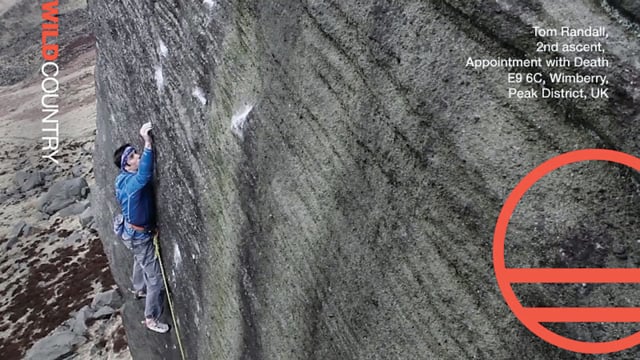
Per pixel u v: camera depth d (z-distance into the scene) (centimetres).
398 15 223
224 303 436
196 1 388
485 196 195
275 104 314
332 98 266
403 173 229
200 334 520
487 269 197
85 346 1432
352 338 273
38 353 1393
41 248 1950
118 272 852
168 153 505
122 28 582
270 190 329
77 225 2069
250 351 403
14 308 1653
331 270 279
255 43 329
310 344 314
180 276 549
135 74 578
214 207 417
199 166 435
